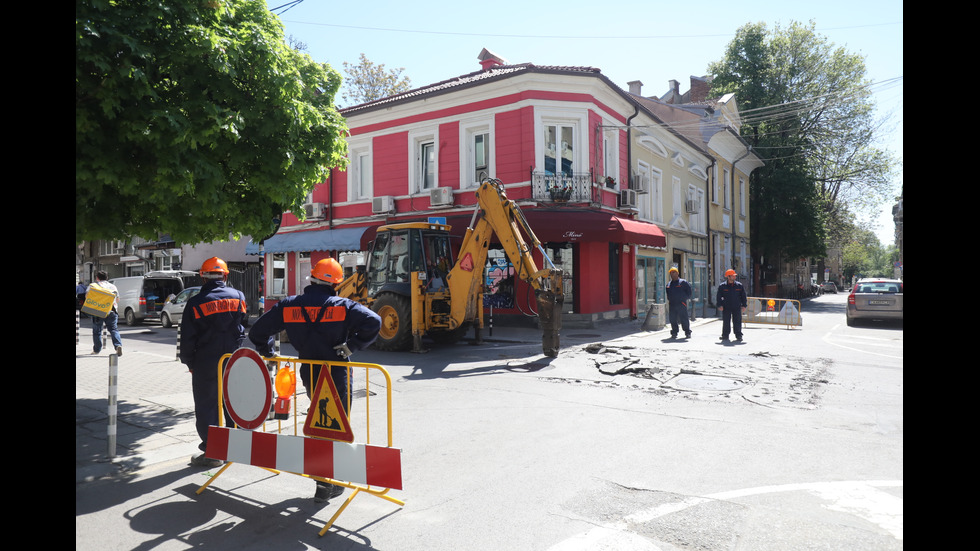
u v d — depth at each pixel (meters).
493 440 5.64
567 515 3.85
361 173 20.36
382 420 6.52
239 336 5.29
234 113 5.67
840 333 15.33
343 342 4.43
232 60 5.68
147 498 4.36
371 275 13.14
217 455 4.55
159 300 23.25
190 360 5.12
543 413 6.68
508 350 12.05
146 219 6.21
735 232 32.09
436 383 8.60
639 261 20.30
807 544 3.35
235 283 25.52
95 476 4.78
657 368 9.21
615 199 18.36
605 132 17.94
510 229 11.36
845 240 47.69
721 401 7.11
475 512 3.95
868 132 37.00
